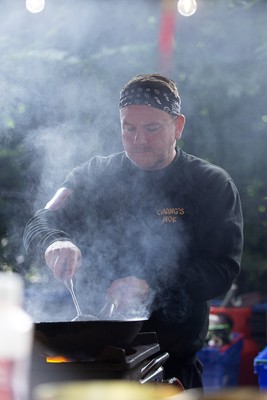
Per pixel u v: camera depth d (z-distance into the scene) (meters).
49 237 3.58
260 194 9.32
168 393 1.29
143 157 3.63
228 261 3.56
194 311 3.53
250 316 7.78
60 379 2.39
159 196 3.68
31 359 2.43
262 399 1.14
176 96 3.69
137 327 2.56
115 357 2.41
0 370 1.17
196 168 3.69
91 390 1.17
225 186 3.65
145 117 3.60
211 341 6.86
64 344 2.45
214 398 1.16
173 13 7.44
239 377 7.55
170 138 3.65
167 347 3.55
